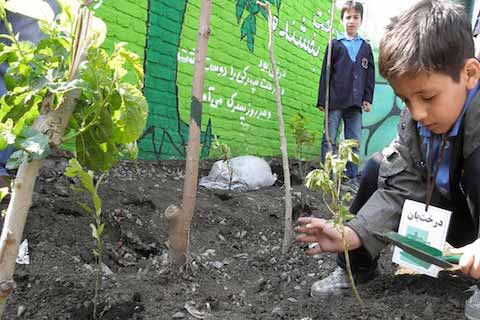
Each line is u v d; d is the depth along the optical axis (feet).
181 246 5.49
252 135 17.01
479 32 6.56
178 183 11.46
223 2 14.76
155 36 12.24
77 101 3.14
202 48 5.27
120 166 11.09
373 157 5.91
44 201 7.47
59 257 5.94
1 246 2.97
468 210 5.58
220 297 5.33
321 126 22.49
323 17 21.67
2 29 5.65
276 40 18.08
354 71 14.82
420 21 4.26
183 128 13.58
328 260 6.97
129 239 7.28
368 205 5.48
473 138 4.70
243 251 7.62
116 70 3.22
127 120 3.24
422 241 5.18
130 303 4.81
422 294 5.31
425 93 4.26
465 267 4.05
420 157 5.28
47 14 3.07
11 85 3.26
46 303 4.75
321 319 4.76
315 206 11.30
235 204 10.34
